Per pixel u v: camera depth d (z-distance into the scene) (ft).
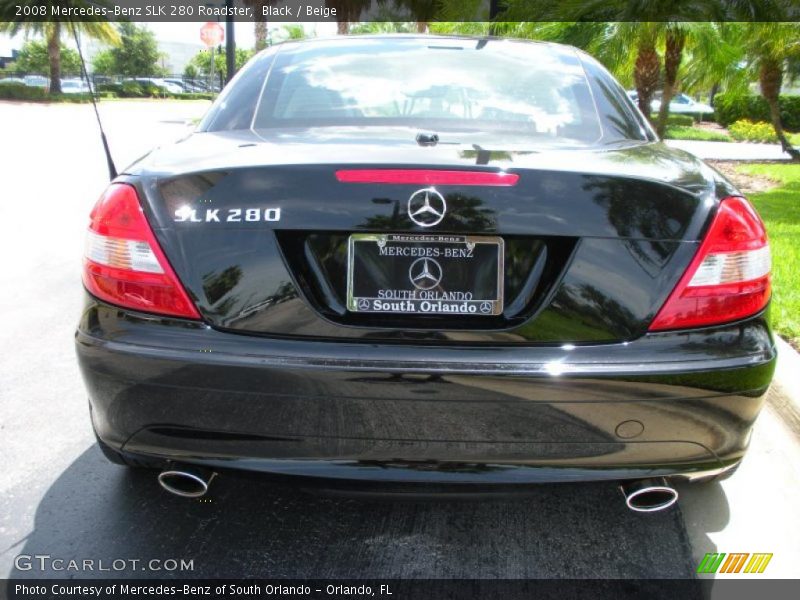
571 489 7.00
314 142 7.68
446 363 6.48
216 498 9.20
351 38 10.66
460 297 6.66
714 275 6.76
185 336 6.71
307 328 6.65
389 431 6.61
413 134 8.04
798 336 13.78
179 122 69.56
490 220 6.59
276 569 7.90
